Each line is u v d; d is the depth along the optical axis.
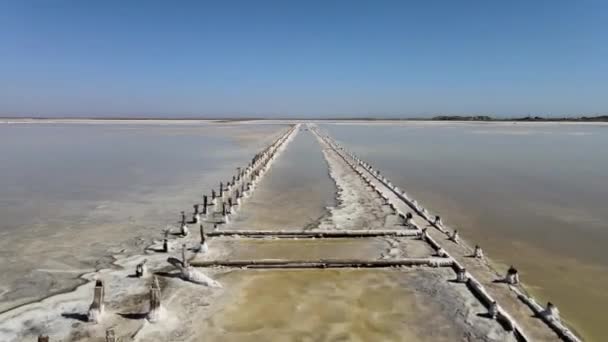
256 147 46.44
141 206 18.78
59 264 11.92
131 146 48.22
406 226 15.41
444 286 10.61
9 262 12.05
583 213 17.55
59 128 91.00
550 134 73.75
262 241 13.94
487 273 11.29
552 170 29.78
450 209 18.33
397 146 49.22
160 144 50.78
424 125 116.44
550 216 17.09
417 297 10.02
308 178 26.05
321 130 85.88
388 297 10.02
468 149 45.47
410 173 28.42
